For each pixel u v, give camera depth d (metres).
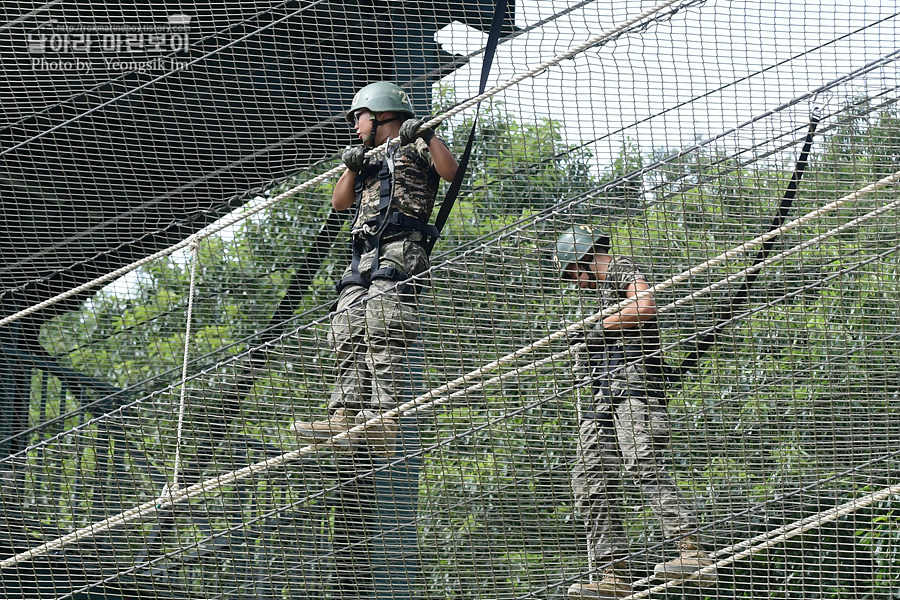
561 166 17.19
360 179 14.73
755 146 13.48
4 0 17.61
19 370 20.33
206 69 17.42
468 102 14.38
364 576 14.25
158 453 14.98
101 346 21.22
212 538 14.13
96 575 15.43
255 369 13.91
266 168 18.44
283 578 14.41
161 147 18.31
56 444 14.37
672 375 13.47
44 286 20.05
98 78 17.89
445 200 14.27
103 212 18.94
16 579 15.36
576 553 13.98
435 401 13.43
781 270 13.59
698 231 13.52
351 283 14.17
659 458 13.58
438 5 16.81
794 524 13.36
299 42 17.38
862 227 13.43
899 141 13.41
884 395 13.36
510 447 13.63
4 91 18.03
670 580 13.45
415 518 13.73
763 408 13.65
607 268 13.59
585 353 13.64
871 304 13.51
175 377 20.47
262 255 20.94
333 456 13.99
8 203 18.86
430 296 13.38
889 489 13.13
